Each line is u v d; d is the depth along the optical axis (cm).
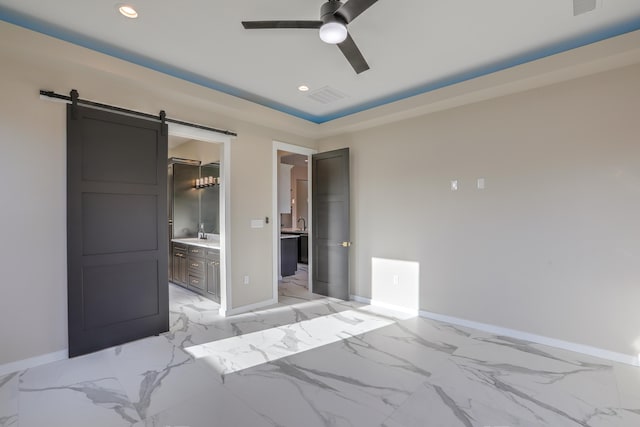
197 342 315
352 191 469
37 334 265
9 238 252
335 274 479
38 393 225
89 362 272
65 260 278
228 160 399
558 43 276
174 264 566
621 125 274
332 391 230
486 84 315
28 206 260
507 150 332
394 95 387
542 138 312
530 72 289
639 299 266
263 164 440
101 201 295
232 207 404
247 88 366
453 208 370
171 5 223
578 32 259
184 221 598
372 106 421
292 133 477
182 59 299
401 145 416
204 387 235
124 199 309
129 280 313
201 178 600
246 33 257
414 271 404
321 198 496
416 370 260
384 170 433
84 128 284
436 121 383
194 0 218
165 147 336
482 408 210
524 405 213
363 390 231
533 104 316
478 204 351
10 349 253
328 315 399
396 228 421
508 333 331
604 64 267
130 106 314
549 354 289
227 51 285
